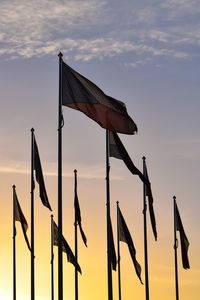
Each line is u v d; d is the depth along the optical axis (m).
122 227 66.75
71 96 42.47
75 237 68.56
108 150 50.00
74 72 42.59
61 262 42.09
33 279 54.94
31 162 52.44
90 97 42.81
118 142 44.84
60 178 41.88
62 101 42.41
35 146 52.34
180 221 71.69
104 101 43.25
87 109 43.06
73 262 65.94
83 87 42.62
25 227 64.69
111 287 51.22
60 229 41.94
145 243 67.69
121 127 44.38
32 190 54.03
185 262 71.19
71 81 42.50
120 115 44.00
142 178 45.97
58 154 41.97
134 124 44.47
